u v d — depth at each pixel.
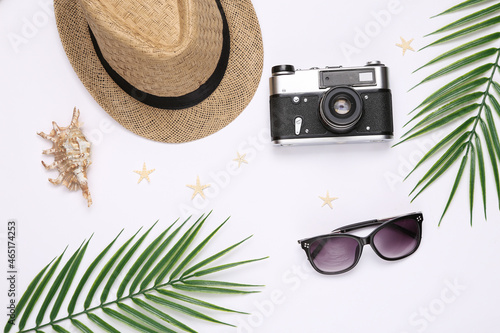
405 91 1.00
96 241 1.01
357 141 0.96
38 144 1.02
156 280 0.96
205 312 0.99
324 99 0.90
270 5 1.01
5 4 1.01
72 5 0.92
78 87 1.01
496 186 0.98
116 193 1.01
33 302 0.98
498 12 0.98
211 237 0.98
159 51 0.80
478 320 0.98
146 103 0.95
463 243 0.99
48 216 1.01
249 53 0.97
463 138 0.97
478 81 0.97
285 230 1.00
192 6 0.80
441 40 0.97
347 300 0.99
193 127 0.99
